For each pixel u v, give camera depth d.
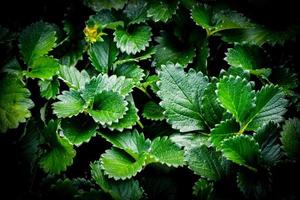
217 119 0.64
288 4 0.74
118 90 0.65
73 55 0.72
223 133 0.62
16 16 0.78
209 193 0.60
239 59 0.69
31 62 0.68
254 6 0.75
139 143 0.64
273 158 0.61
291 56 0.73
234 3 0.75
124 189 0.61
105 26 0.71
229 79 0.62
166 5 0.72
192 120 0.63
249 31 0.72
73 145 0.65
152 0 0.73
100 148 0.68
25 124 0.67
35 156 0.65
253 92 0.62
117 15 0.73
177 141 0.63
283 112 0.62
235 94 0.61
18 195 0.64
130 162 0.63
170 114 0.63
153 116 0.67
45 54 0.69
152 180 0.64
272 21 0.73
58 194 0.63
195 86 0.64
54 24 0.73
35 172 0.65
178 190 0.64
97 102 0.65
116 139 0.64
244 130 0.63
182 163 0.61
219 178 0.61
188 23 0.73
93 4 0.74
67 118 0.65
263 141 0.61
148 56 0.70
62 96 0.65
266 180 0.60
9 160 0.65
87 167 0.68
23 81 0.68
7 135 0.66
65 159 0.63
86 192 0.62
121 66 0.70
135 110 0.65
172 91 0.64
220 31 0.73
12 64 0.69
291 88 0.68
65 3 0.77
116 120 0.63
